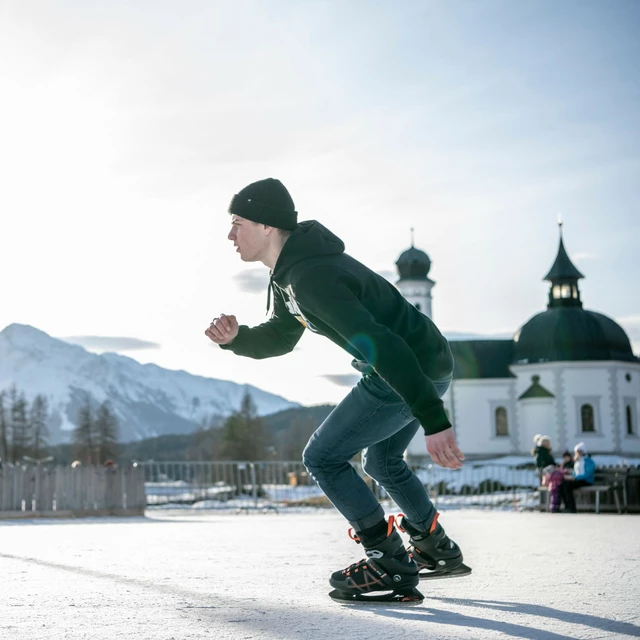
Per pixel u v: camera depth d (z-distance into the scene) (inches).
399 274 3464.6
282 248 137.9
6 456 5265.8
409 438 156.3
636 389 3070.9
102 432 5639.8
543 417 2997.0
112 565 218.7
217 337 154.9
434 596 155.8
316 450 144.9
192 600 148.7
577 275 3255.4
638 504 775.7
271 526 481.4
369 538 144.9
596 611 136.8
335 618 128.6
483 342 3154.5
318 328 139.9
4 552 266.1
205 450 6407.5
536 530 424.2
